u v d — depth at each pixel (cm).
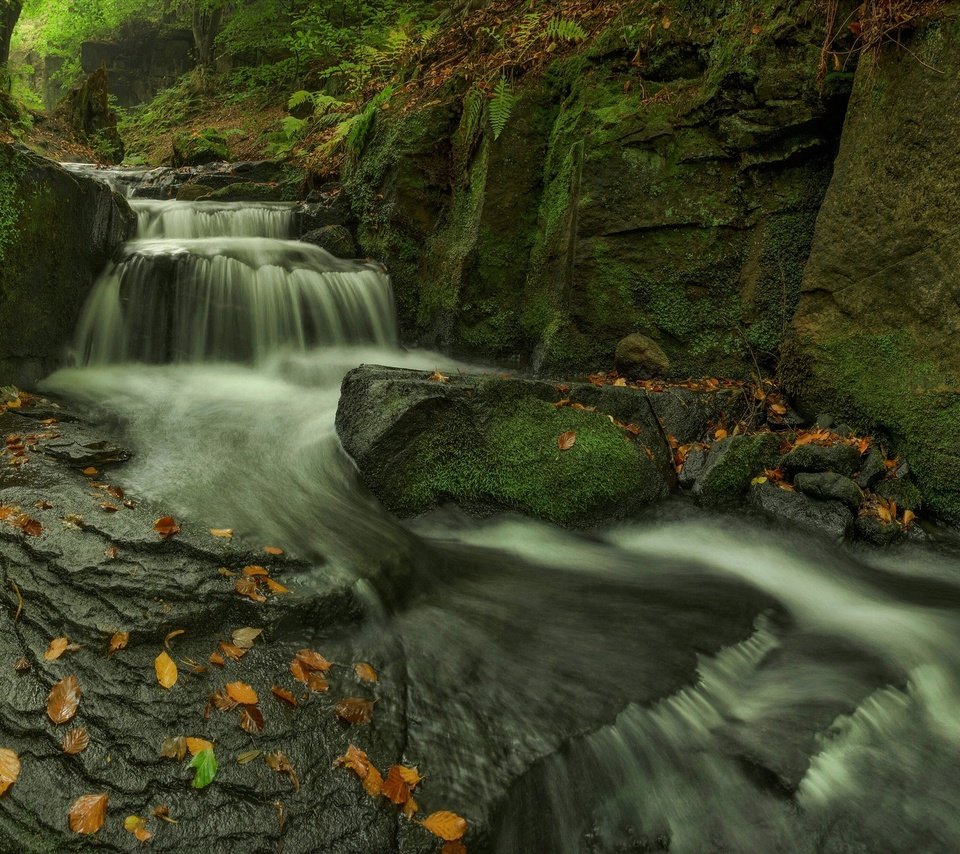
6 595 274
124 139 1955
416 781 239
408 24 1194
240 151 1492
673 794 271
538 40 725
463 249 702
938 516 467
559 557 427
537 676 300
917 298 470
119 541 311
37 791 214
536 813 250
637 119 610
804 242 575
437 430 467
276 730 247
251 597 296
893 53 473
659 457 511
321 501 414
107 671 253
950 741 306
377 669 286
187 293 638
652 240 618
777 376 575
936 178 454
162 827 213
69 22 2445
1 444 402
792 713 304
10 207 516
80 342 603
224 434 490
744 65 559
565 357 646
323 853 216
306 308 696
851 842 259
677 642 337
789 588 414
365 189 820
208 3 1941
